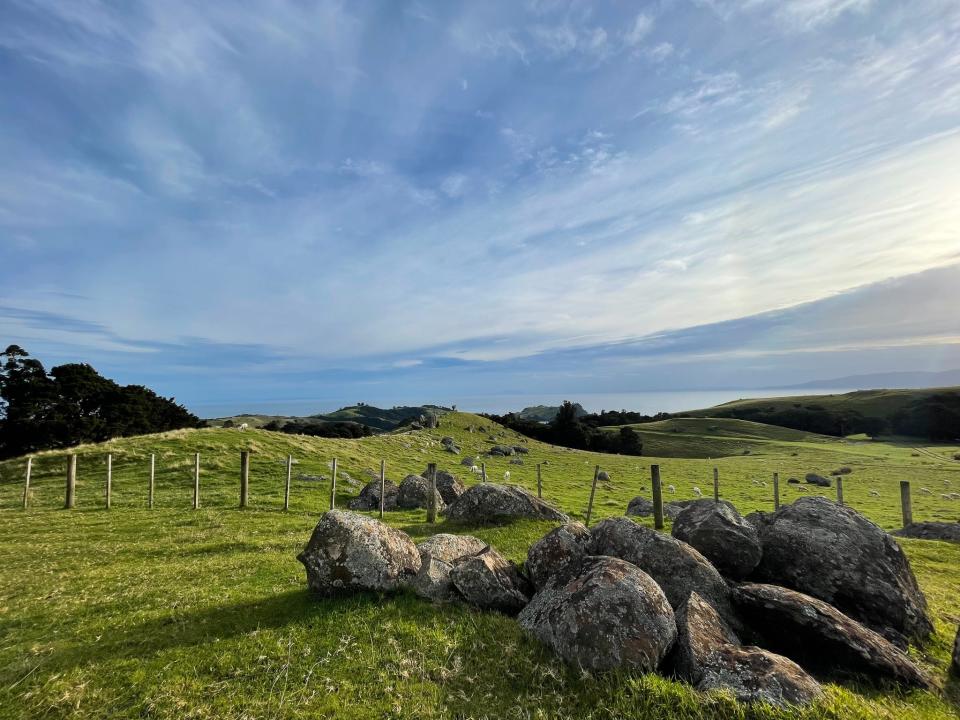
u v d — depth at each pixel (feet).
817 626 31.50
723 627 32.32
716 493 114.62
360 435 397.60
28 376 245.24
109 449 132.36
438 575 38.42
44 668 28.37
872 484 203.82
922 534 84.07
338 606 35.91
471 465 217.36
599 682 27.27
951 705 28.40
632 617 30.01
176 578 47.55
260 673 27.78
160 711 24.31
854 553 40.86
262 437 163.02
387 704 25.55
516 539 65.36
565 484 185.06
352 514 42.16
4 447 232.94
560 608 32.07
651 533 41.50
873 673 30.01
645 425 550.77
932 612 43.57
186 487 110.63
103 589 44.27
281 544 65.26
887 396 589.73
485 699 26.35
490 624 33.42
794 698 24.93
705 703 24.72
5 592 43.93
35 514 86.84
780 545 43.16
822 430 524.93
